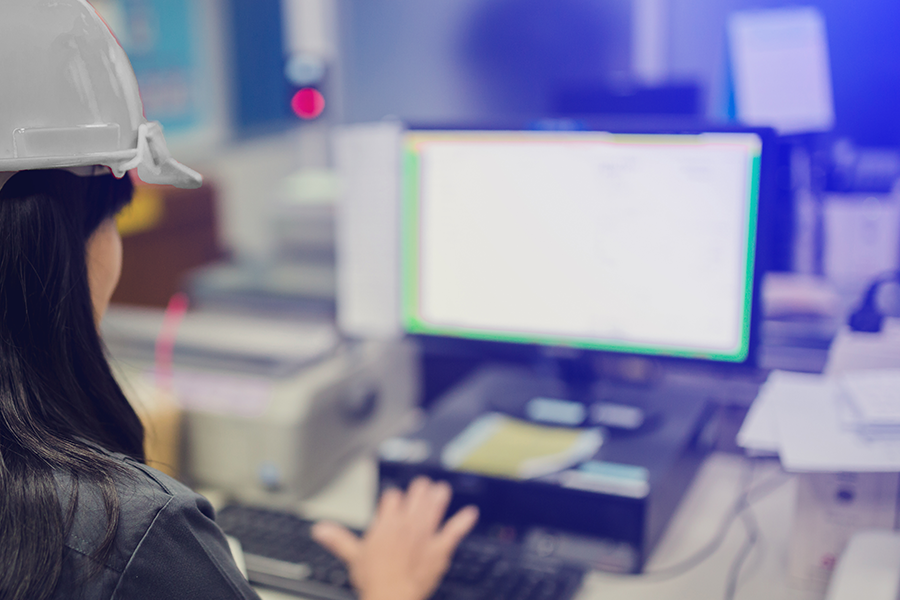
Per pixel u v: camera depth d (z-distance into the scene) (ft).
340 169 3.88
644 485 2.94
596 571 2.95
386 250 3.84
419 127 3.55
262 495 3.53
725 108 4.42
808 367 3.27
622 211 3.32
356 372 3.82
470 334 3.67
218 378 3.67
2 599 1.53
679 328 3.34
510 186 3.47
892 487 2.68
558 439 3.34
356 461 3.89
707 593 2.81
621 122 3.26
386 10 6.86
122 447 2.04
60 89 1.73
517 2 6.70
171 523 1.69
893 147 5.29
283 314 4.38
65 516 1.60
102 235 1.98
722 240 3.20
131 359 3.85
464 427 3.49
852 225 3.92
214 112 10.73
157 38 10.04
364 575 2.50
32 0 1.73
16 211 1.69
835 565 2.78
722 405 3.73
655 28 6.10
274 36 10.53
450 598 2.67
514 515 3.11
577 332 3.49
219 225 6.25
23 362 1.73
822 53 4.20
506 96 6.87
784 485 3.52
